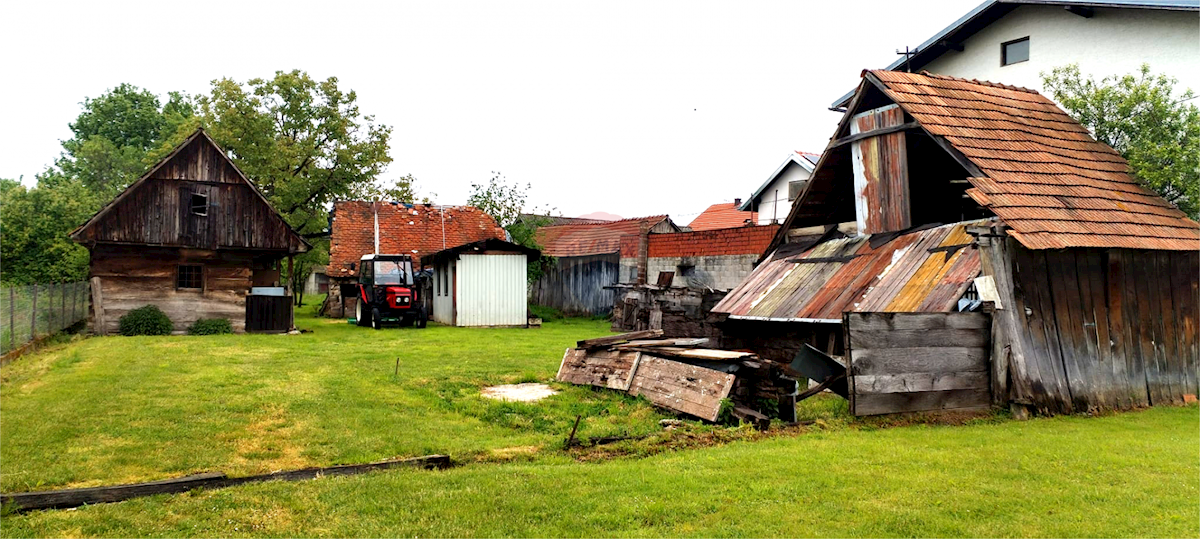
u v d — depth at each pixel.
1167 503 6.62
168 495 6.88
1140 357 12.71
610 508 6.44
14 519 6.23
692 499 6.67
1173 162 14.37
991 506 6.48
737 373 11.27
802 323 14.70
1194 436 9.80
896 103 14.06
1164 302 13.20
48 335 20.84
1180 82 16.75
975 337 11.30
